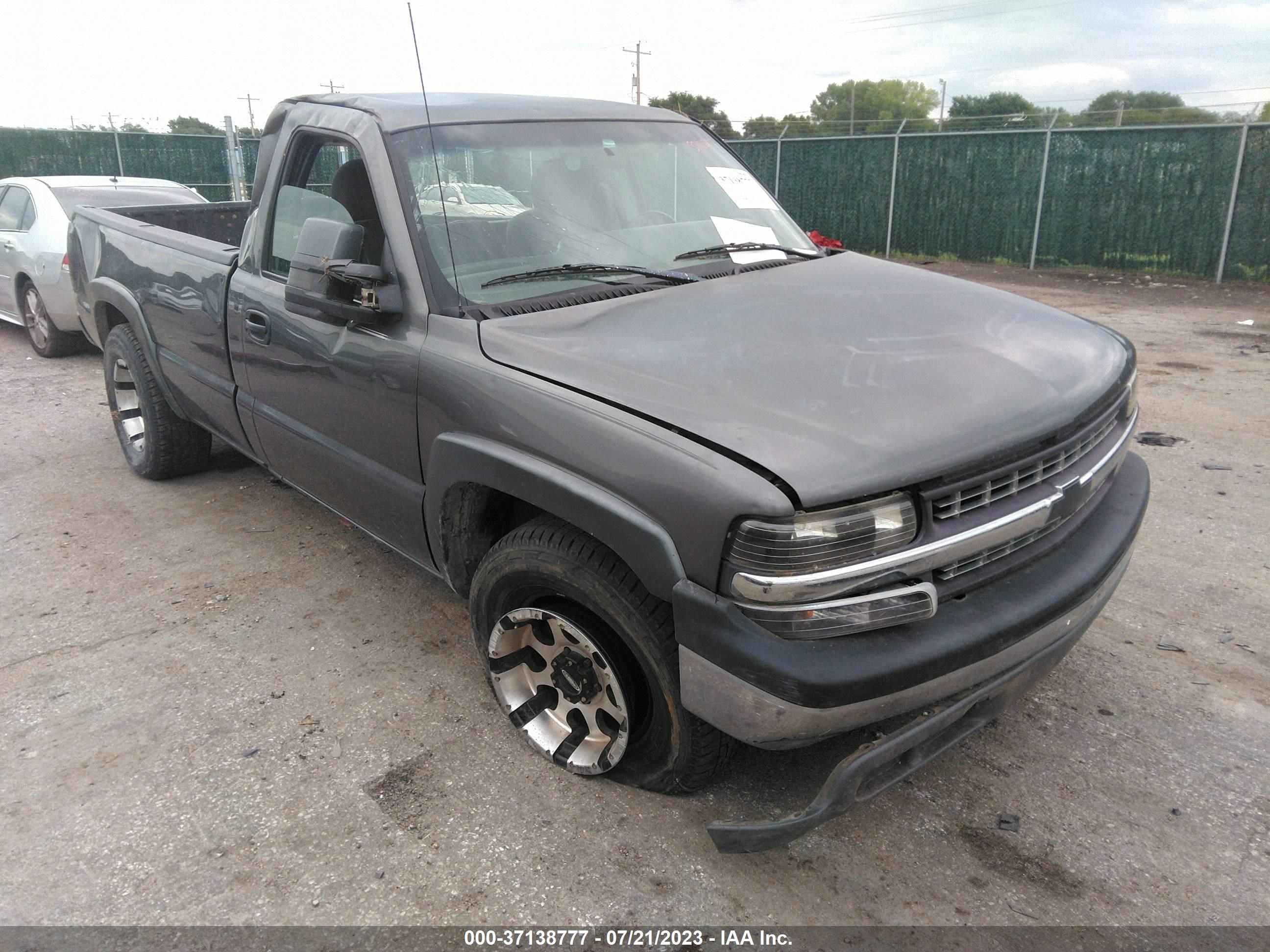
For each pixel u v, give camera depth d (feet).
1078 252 51.44
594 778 8.88
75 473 17.52
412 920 7.38
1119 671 10.67
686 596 6.72
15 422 20.63
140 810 8.63
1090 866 7.83
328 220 9.77
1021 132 51.85
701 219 11.42
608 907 7.48
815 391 7.27
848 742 9.25
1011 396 7.52
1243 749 9.29
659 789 8.36
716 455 6.64
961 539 6.82
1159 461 17.54
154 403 15.78
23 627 11.94
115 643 11.55
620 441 7.15
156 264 14.34
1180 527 14.52
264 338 11.51
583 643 8.25
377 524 10.71
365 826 8.39
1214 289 43.88
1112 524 8.43
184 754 9.41
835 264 11.22
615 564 7.57
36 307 26.27
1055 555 7.86
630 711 8.18
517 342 8.45
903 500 6.58
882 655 6.51
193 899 7.61
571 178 10.68
